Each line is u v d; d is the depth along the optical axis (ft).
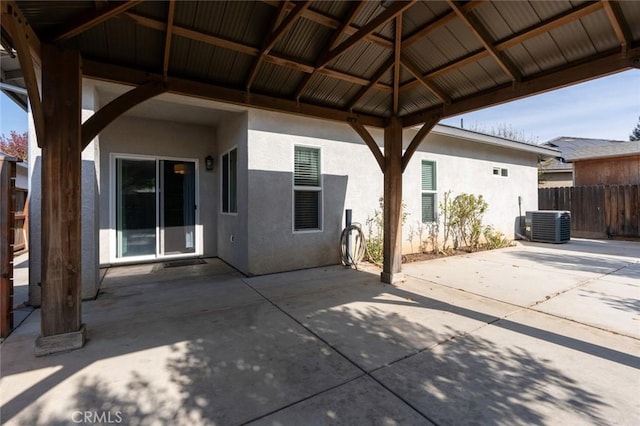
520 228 35.24
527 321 11.52
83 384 7.53
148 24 9.59
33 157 13.21
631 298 14.14
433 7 10.69
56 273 9.22
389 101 16.24
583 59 10.60
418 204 26.48
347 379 7.77
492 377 7.83
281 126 19.57
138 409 6.62
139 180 21.80
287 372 8.09
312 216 21.22
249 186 18.42
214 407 6.70
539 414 6.45
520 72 12.11
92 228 14.11
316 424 6.21
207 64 11.82
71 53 9.36
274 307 13.10
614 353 9.07
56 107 9.21
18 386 7.43
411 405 6.77
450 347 9.47
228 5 9.80
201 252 23.84
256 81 13.24
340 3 10.49
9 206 10.48
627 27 9.23
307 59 12.52
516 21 10.17
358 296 14.62
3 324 10.15
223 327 11.03
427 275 18.80
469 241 29.55
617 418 6.31
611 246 29.45
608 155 42.91
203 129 23.77
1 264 10.21
